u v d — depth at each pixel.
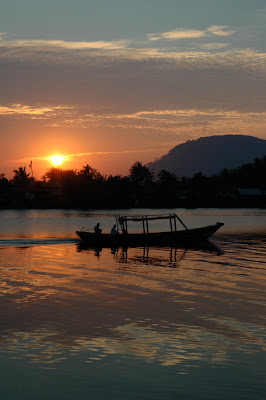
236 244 43.75
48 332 15.66
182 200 173.12
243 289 22.22
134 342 14.71
